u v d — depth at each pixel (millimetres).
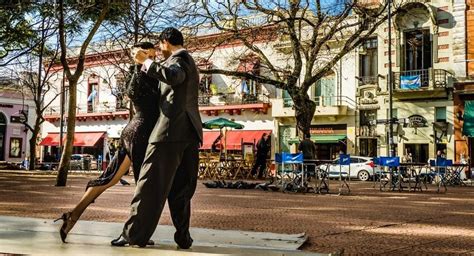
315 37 20609
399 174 16562
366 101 32406
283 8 20750
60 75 44438
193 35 20500
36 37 21406
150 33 18859
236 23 21750
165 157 3477
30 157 31562
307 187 14562
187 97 3562
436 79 29922
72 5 17406
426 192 15695
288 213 8016
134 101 3701
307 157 14766
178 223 3621
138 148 3633
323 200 11242
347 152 32969
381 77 31516
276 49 33469
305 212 8258
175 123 3486
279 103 34875
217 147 36688
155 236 4344
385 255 4289
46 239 3686
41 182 17375
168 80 3363
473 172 27578
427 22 30453
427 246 4895
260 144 22453
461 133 29188
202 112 38594
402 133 30875
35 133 31641
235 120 37438
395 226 6562
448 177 22062
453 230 6266
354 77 32906
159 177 3459
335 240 5074
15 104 48781
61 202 9203
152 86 3670
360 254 4273
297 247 4086
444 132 29703
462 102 29375
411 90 30250
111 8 17266
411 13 30531
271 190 14828
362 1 30156
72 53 42750
